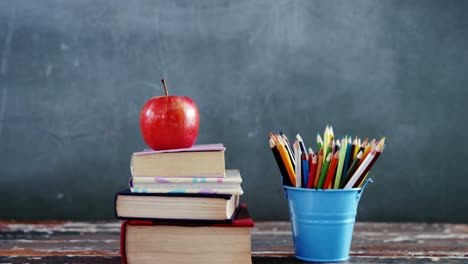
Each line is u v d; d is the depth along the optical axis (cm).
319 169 116
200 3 198
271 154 196
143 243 106
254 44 197
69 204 196
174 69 198
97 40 198
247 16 198
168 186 107
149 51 198
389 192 196
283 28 197
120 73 198
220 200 105
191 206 105
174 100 113
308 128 197
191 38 198
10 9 197
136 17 198
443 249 140
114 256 131
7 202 195
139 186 107
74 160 197
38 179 196
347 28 197
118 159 197
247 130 197
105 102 197
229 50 197
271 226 182
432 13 197
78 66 198
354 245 145
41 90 197
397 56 197
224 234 106
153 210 106
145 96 198
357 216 197
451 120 196
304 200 118
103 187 197
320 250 119
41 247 142
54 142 197
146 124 113
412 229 177
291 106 197
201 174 108
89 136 197
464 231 172
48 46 197
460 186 196
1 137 196
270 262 122
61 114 197
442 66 197
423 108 197
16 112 196
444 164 196
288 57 197
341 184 118
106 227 179
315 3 197
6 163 196
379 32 197
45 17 198
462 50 197
